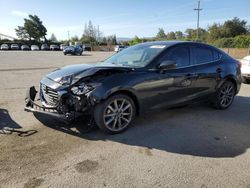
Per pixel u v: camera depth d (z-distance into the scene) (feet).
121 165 10.49
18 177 9.44
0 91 23.49
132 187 9.08
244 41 122.21
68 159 10.82
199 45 17.43
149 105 14.53
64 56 94.17
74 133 13.43
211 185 9.32
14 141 12.32
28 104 14.34
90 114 12.91
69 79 13.12
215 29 207.41
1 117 15.67
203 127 15.23
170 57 15.44
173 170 10.24
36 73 37.55
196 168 10.45
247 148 12.52
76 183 9.20
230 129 15.03
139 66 14.46
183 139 13.34
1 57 79.51
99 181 9.36
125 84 13.14
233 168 10.55
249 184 9.46
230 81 19.33
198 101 17.42
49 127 14.14
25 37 267.39
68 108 12.70
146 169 10.25
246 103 21.45
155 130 14.43
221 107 19.08
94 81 12.75
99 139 12.90
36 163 10.43
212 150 12.17
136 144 12.51
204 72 17.03
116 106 13.38
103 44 258.37
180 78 15.60
